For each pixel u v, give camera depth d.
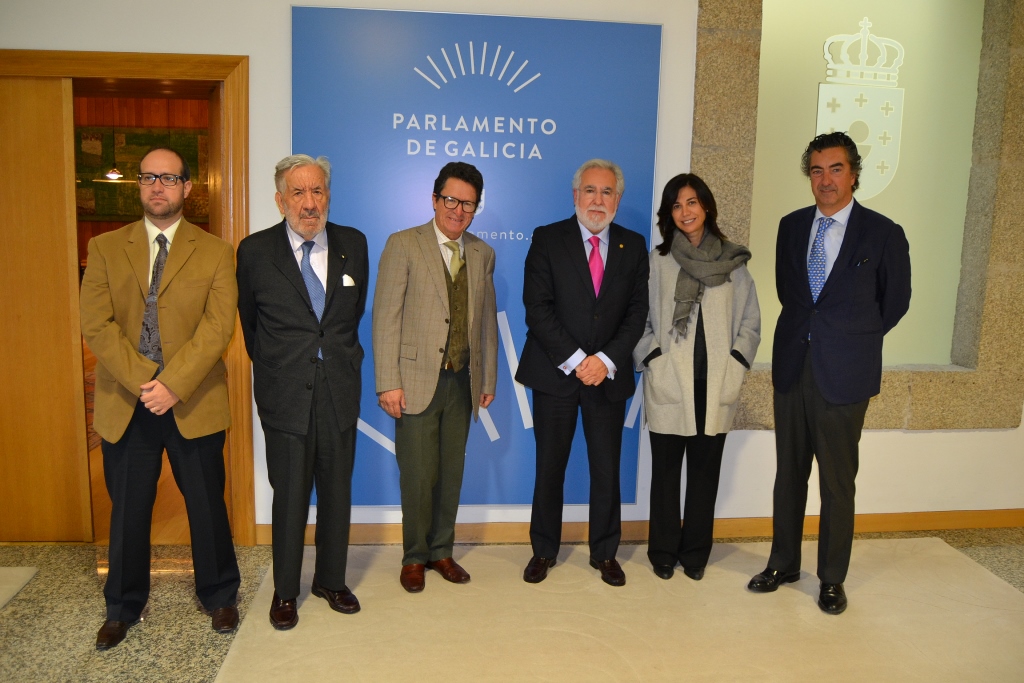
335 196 3.01
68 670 2.18
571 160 3.08
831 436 2.62
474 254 2.68
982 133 3.38
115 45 2.88
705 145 3.11
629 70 3.05
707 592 2.76
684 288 2.70
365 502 3.16
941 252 3.49
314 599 2.64
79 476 3.12
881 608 2.68
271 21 2.92
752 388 3.26
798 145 3.32
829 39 3.29
